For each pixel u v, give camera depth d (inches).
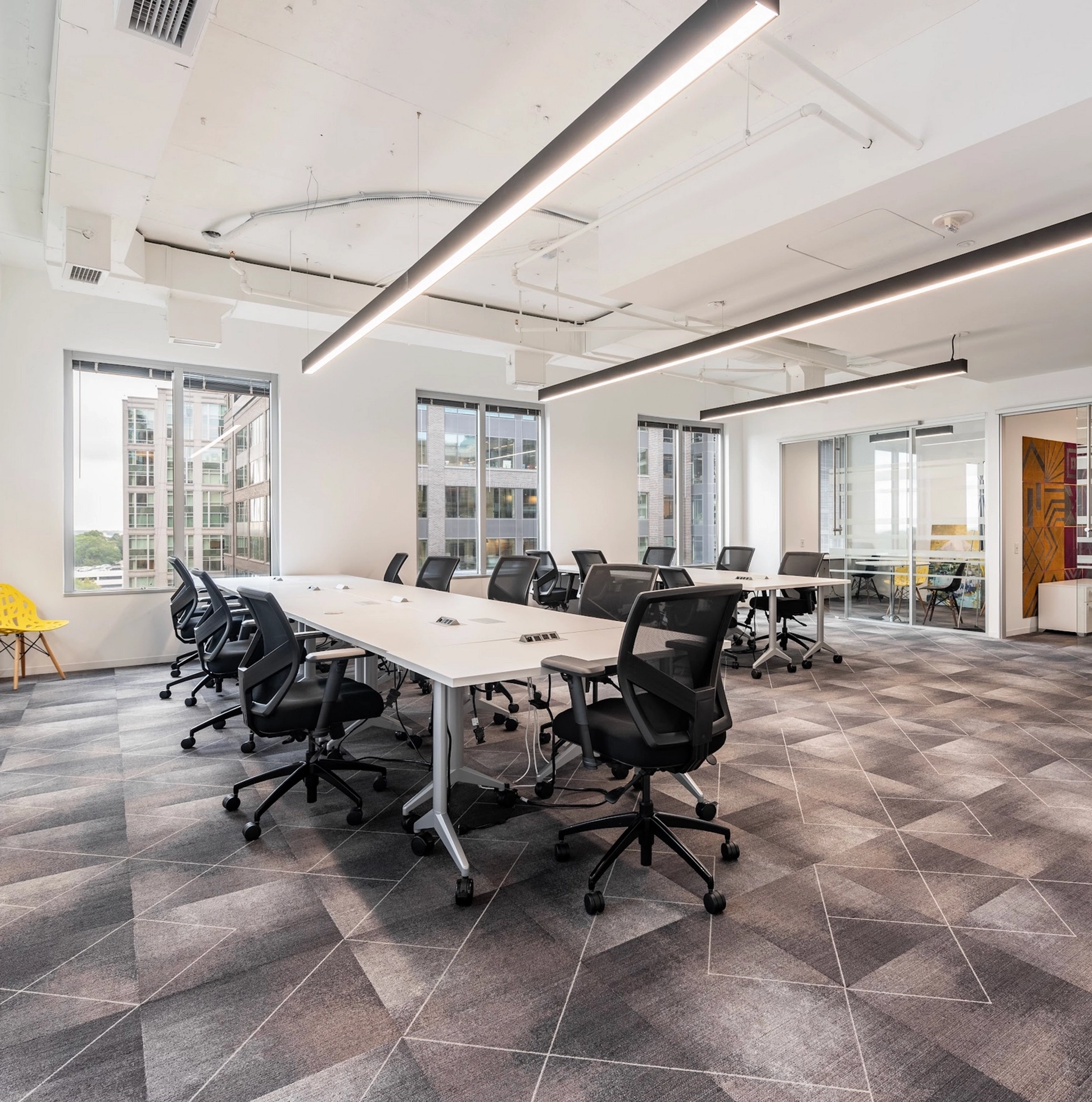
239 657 158.7
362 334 184.2
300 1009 70.0
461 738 120.7
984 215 147.0
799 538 401.7
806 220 149.0
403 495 302.7
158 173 179.6
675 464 411.8
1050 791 127.8
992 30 117.3
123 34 106.7
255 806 122.4
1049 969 75.7
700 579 269.4
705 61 76.7
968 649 281.7
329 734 121.9
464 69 141.9
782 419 404.5
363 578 278.4
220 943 81.4
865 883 94.5
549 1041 65.3
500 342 287.9
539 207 195.9
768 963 76.8
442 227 211.0
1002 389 308.0
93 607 240.1
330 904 90.0
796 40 134.3
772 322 183.9
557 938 82.0
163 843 107.6
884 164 132.0
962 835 109.4
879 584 361.4
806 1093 59.1
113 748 154.9
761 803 122.3
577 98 151.3
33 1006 70.5
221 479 273.4
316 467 283.3
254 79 144.3
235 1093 59.4
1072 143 119.6
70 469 238.1
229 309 239.5
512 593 196.7
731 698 199.6
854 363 340.5
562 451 352.2
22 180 170.6
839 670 241.4
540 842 108.0
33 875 97.7
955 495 327.0
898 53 129.4
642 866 99.9
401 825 114.3
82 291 219.9
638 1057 63.2
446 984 73.7
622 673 87.6
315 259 235.0
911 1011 69.1
